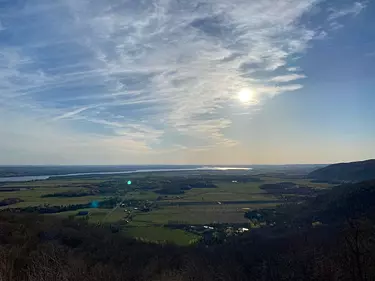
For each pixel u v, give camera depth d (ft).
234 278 74.90
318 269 53.88
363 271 41.04
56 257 63.21
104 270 71.26
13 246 72.13
